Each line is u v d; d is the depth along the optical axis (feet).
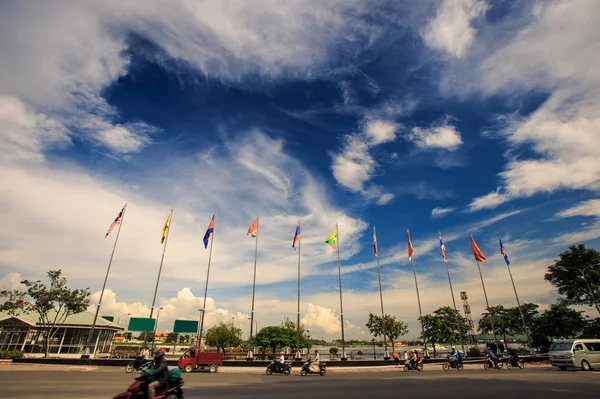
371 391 48.60
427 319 187.93
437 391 48.16
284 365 82.58
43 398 38.19
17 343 139.03
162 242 116.88
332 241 132.57
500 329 219.82
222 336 212.02
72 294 128.06
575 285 168.96
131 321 106.32
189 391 47.01
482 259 149.38
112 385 50.80
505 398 40.70
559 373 75.72
